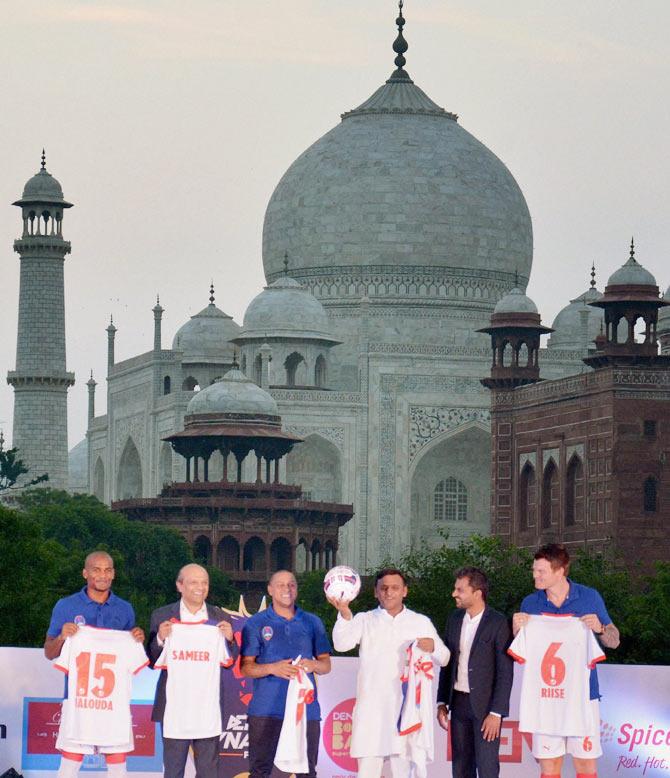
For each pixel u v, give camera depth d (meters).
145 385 154.75
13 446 155.75
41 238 154.12
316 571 117.19
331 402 143.62
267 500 129.38
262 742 29.62
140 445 156.25
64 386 155.88
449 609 71.50
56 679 33.38
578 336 157.50
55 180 155.50
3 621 66.62
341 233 152.38
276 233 156.75
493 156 157.50
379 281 151.62
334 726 33.84
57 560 80.81
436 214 151.75
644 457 111.56
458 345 149.00
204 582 29.73
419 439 144.62
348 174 153.00
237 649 30.17
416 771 29.64
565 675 29.62
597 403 113.56
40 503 133.75
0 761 33.22
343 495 143.38
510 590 75.12
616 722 34.22
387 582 29.81
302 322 147.62
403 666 29.67
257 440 132.75
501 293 154.25
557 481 119.19
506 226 154.25
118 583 103.12
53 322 154.88
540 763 30.09
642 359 111.81
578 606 29.88
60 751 30.81
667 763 34.25
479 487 147.75
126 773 32.28
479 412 145.38
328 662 29.72
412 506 147.00
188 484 131.00
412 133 154.38
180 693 29.59
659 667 34.31
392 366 144.38
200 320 161.50
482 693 29.62
